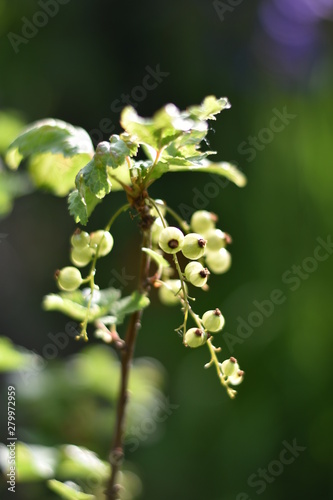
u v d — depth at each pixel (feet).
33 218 4.68
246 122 4.55
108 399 2.59
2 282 4.29
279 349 3.74
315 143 4.07
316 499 3.38
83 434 2.32
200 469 3.63
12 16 4.66
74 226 4.81
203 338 1.45
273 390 3.69
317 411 3.54
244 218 4.25
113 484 1.57
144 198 1.49
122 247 4.52
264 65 5.08
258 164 4.33
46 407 2.30
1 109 4.57
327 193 3.91
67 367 2.46
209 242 1.58
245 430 3.62
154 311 4.42
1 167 2.16
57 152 1.58
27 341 4.28
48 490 2.18
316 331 3.68
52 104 4.79
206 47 4.95
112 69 4.88
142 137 1.45
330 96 4.22
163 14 4.91
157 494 3.52
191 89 4.87
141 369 2.71
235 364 1.46
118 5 4.84
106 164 1.44
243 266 4.16
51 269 4.72
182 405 3.89
